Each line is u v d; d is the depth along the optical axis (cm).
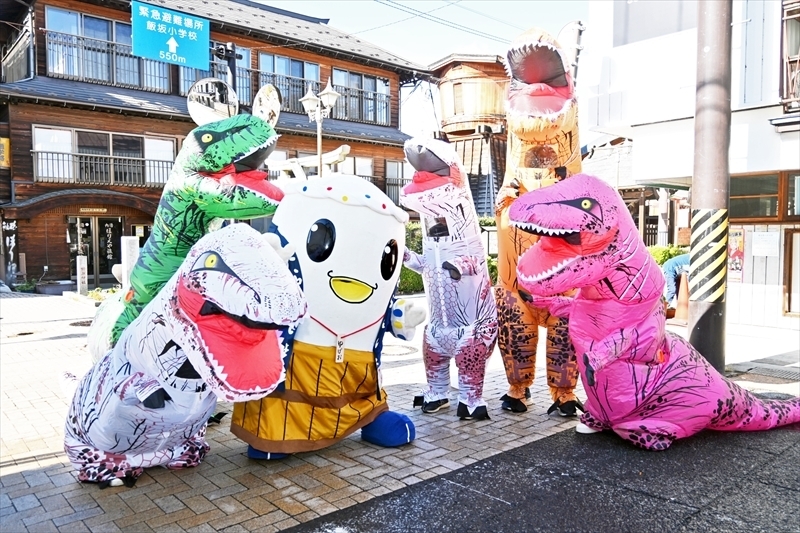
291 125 1964
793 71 888
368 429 434
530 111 444
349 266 374
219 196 371
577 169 489
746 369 699
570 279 387
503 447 427
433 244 482
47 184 1617
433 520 316
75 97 1583
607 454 411
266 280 275
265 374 294
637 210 2089
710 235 643
